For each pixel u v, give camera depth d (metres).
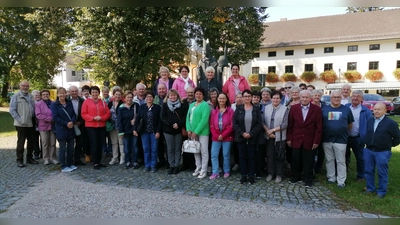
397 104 20.36
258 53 35.50
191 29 21.48
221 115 5.57
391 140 4.49
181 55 19.61
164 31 17.09
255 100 5.75
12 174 5.84
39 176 5.70
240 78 6.57
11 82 29.77
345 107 5.10
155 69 17.75
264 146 5.59
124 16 15.84
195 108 5.62
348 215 3.89
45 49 25.50
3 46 23.88
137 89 6.55
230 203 4.29
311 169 5.13
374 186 4.70
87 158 6.93
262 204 4.27
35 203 4.27
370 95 20.38
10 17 23.42
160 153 6.44
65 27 18.94
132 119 6.24
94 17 15.70
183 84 6.54
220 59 7.25
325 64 32.75
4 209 4.05
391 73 30.02
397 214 3.92
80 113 6.47
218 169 5.68
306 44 32.88
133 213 3.91
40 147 7.60
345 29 32.88
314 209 4.09
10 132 11.54
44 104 6.52
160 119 5.96
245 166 5.34
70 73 47.00
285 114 5.32
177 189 4.92
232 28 21.05
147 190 4.86
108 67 17.62
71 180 5.42
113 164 6.66
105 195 4.61
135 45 17.70
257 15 22.17
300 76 33.53
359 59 31.28
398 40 29.64
